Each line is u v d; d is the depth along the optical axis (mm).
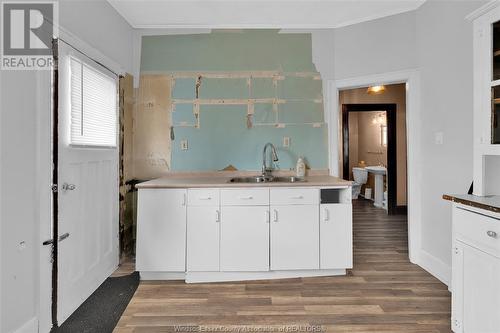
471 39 2203
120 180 2963
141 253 2588
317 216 2605
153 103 3291
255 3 2836
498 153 1697
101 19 2604
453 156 2418
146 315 2066
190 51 3289
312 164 3309
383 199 5848
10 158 1582
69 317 2049
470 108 2219
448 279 2461
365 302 2217
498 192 1821
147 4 2822
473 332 1592
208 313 2086
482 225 1524
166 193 2586
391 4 2859
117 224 2893
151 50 3289
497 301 1425
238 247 2586
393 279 2609
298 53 3303
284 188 2596
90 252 2381
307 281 2584
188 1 2777
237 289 2451
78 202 2197
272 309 2131
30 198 1726
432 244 2730
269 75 3299
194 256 2580
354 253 3268
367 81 3141
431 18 2697
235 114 3301
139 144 3289
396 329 1877
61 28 1969
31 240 1730
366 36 3143
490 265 1472
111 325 1945
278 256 2592
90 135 2383
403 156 5141
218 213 2576
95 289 2445
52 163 1836
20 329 1640
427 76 2779
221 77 3293
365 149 7367
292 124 3305
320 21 3209
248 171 3301
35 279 1760
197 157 3301
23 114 1676
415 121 2922
